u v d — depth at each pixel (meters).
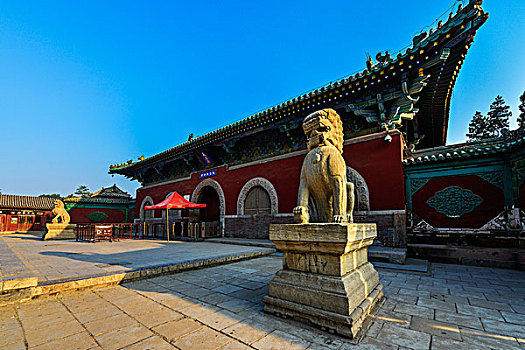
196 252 9.24
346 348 2.75
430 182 8.85
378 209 9.34
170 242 14.08
